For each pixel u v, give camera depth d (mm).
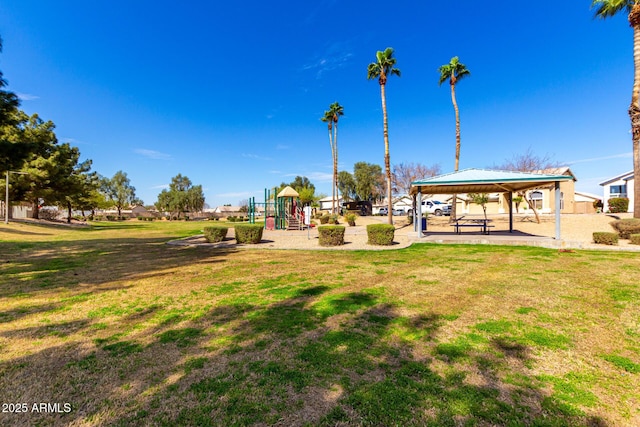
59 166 23641
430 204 33531
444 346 3105
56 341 3266
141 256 9430
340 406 2176
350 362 2787
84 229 24688
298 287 5508
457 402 2211
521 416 2066
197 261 8445
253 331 3508
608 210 23734
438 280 5969
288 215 22062
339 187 62969
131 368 2703
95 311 4227
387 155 19312
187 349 3068
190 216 60500
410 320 3824
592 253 9281
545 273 6473
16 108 8453
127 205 64250
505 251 9938
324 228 11922
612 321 3734
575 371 2639
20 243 12781
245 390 2367
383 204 58625
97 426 1994
